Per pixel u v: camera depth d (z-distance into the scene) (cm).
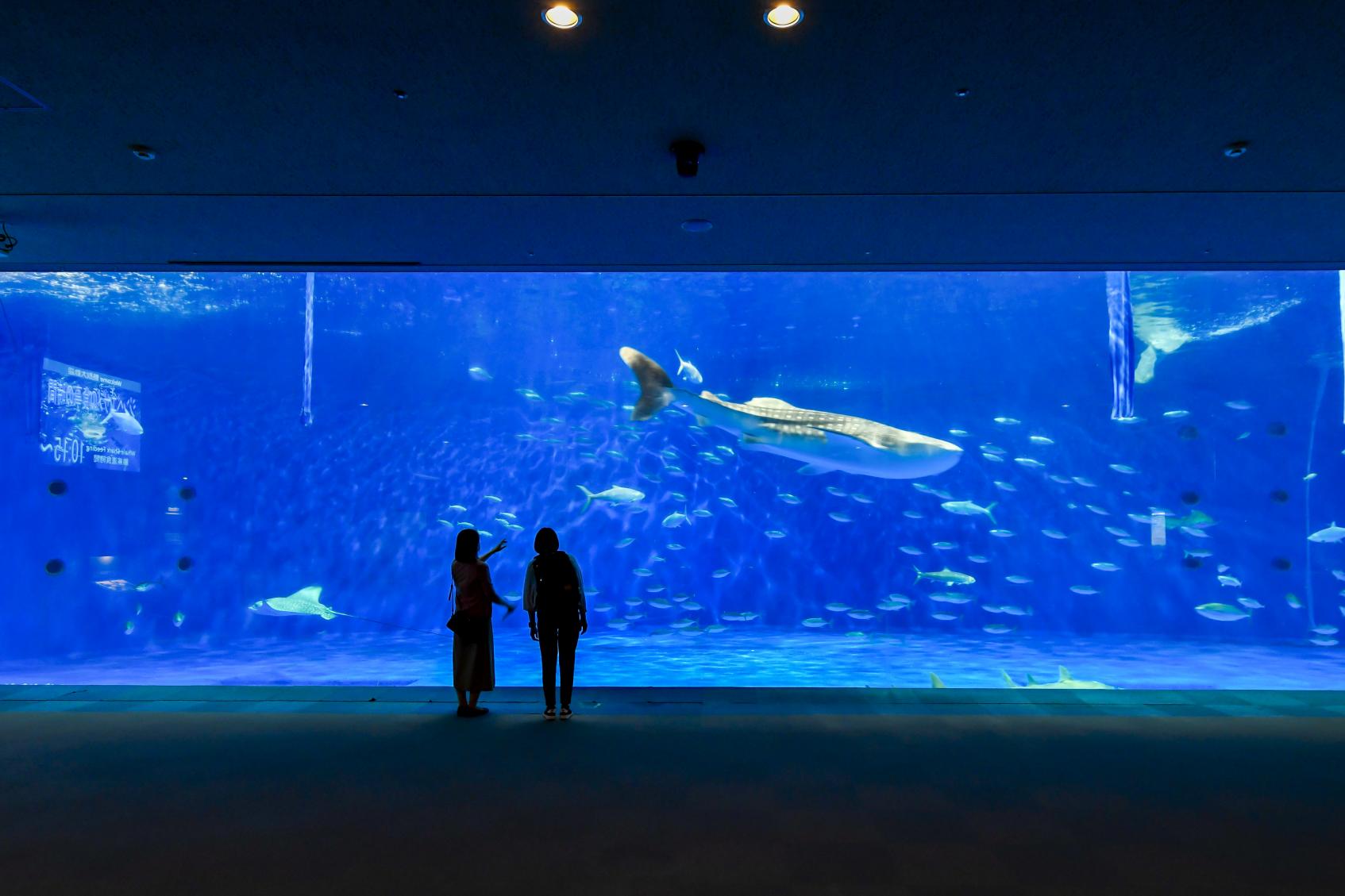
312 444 2334
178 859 318
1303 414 2091
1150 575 2191
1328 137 471
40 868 308
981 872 304
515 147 489
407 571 2386
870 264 734
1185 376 2212
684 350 2633
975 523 2297
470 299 2439
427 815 372
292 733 539
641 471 2458
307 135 473
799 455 1434
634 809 381
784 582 2339
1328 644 1736
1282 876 302
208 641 1955
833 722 564
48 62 391
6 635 1744
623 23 360
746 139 476
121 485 1984
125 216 611
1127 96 423
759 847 330
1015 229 636
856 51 381
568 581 590
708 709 608
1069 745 502
